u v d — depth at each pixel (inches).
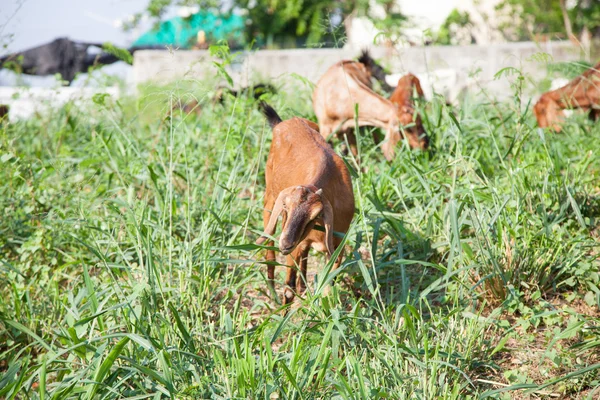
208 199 287.0
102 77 427.2
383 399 190.4
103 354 204.4
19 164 316.5
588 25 915.4
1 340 250.2
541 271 241.0
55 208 287.4
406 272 259.8
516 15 962.7
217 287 246.4
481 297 238.5
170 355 202.8
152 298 214.5
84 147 364.5
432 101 343.9
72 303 213.6
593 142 340.5
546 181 265.6
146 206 266.5
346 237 209.3
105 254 261.3
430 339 218.7
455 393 184.5
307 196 205.0
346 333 215.8
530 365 210.8
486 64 698.8
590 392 187.0
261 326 207.5
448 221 249.6
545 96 400.8
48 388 206.4
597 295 221.6
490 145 335.3
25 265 277.0
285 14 1029.2
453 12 912.9
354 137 384.8
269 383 191.6
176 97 259.1
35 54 873.5
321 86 376.2
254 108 351.9
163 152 332.5
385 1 914.7
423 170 305.6
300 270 235.6
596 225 276.1
